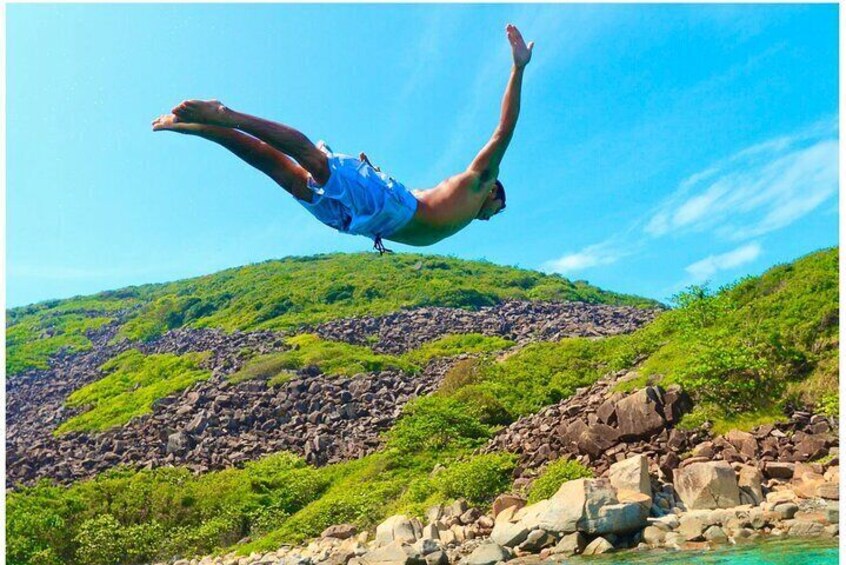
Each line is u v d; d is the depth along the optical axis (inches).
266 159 223.6
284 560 753.6
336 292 2977.4
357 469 1142.3
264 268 3885.3
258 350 2225.6
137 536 967.6
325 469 1214.3
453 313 2554.1
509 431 1013.2
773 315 907.4
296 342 2219.5
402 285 3034.0
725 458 679.1
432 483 847.1
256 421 1567.4
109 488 1143.0
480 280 3287.4
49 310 4065.0
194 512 1072.2
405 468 1032.8
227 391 1766.7
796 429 709.3
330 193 217.5
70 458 1557.6
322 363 1882.4
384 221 221.6
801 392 752.3
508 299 2955.2
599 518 554.9
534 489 713.0
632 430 757.3
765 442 692.7
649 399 764.0
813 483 593.9
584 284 3585.1
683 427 753.0
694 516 562.3
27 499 1041.5
